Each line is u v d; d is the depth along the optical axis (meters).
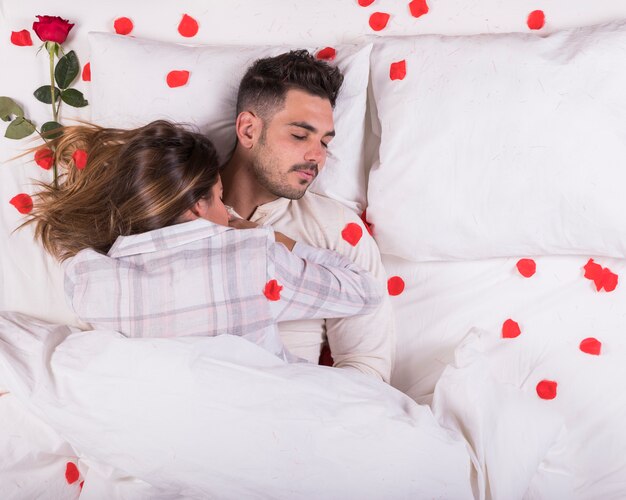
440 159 1.48
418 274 1.57
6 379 1.20
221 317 1.23
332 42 1.72
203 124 1.59
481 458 1.22
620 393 1.41
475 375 1.29
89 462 1.23
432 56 1.54
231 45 1.71
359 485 1.15
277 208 1.52
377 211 1.54
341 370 1.25
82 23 1.80
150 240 1.24
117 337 1.21
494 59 1.50
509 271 1.54
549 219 1.46
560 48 1.49
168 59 1.62
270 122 1.44
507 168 1.45
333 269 1.34
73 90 1.76
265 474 1.14
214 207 1.33
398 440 1.16
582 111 1.43
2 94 1.78
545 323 1.49
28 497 1.26
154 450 1.14
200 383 1.15
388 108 1.54
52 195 1.48
